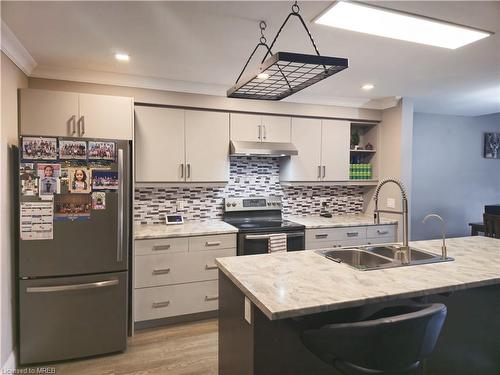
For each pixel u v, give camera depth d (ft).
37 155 7.91
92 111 8.92
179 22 6.76
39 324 8.12
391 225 13.11
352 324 4.13
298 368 5.23
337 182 13.56
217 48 8.15
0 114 7.25
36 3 5.96
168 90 10.90
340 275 5.66
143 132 10.71
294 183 12.80
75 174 8.21
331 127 13.26
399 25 6.70
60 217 8.12
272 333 5.04
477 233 15.89
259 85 6.63
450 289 5.22
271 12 6.33
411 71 9.93
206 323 10.48
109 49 8.20
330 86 11.55
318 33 7.23
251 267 6.11
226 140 11.75
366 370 4.38
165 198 12.11
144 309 9.95
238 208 12.89
